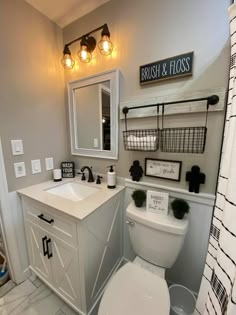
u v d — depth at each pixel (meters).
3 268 1.39
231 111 0.62
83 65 1.38
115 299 0.84
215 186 0.99
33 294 1.27
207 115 0.94
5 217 1.20
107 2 1.17
